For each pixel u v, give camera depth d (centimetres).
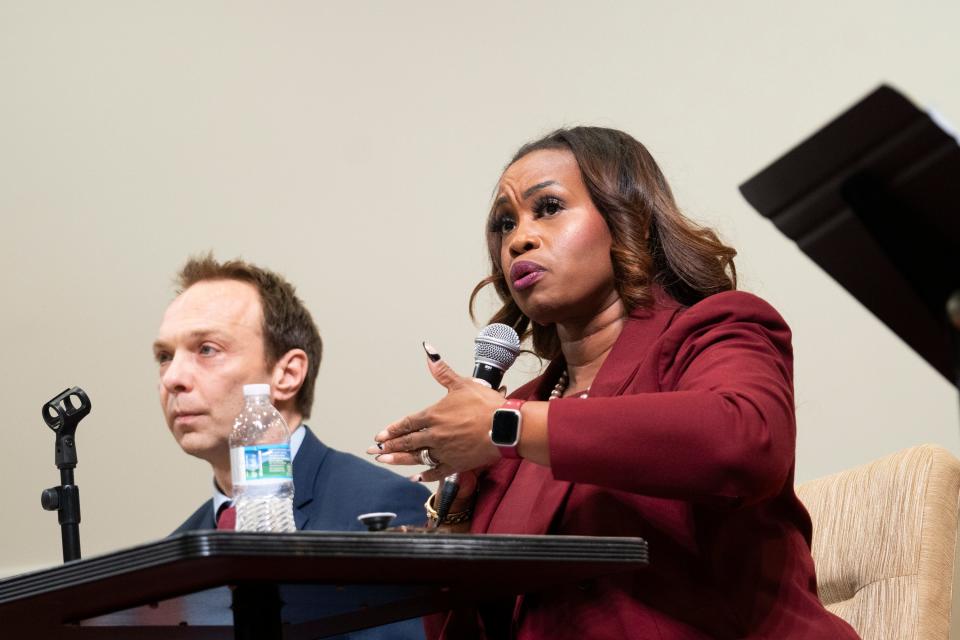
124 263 1445
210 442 802
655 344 566
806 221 387
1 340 1427
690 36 1316
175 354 811
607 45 1362
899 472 713
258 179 1452
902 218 375
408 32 1450
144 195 1459
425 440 508
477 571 463
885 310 400
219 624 539
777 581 536
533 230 623
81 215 1456
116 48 1491
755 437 482
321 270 1423
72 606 472
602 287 621
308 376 848
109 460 1401
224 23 1484
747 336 545
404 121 1436
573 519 559
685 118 1305
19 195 1459
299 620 543
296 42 1472
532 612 551
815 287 1202
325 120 1452
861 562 705
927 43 1184
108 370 1423
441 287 1390
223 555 386
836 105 1225
